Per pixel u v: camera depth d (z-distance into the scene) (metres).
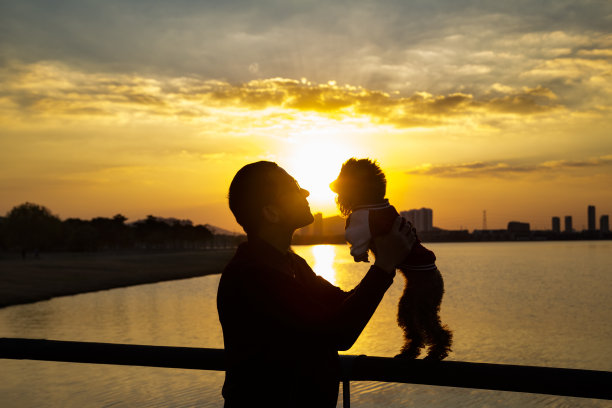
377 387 13.01
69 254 152.62
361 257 1.62
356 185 1.86
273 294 1.28
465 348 23.95
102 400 12.66
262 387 1.30
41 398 12.70
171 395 12.93
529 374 1.34
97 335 28.22
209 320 33.19
